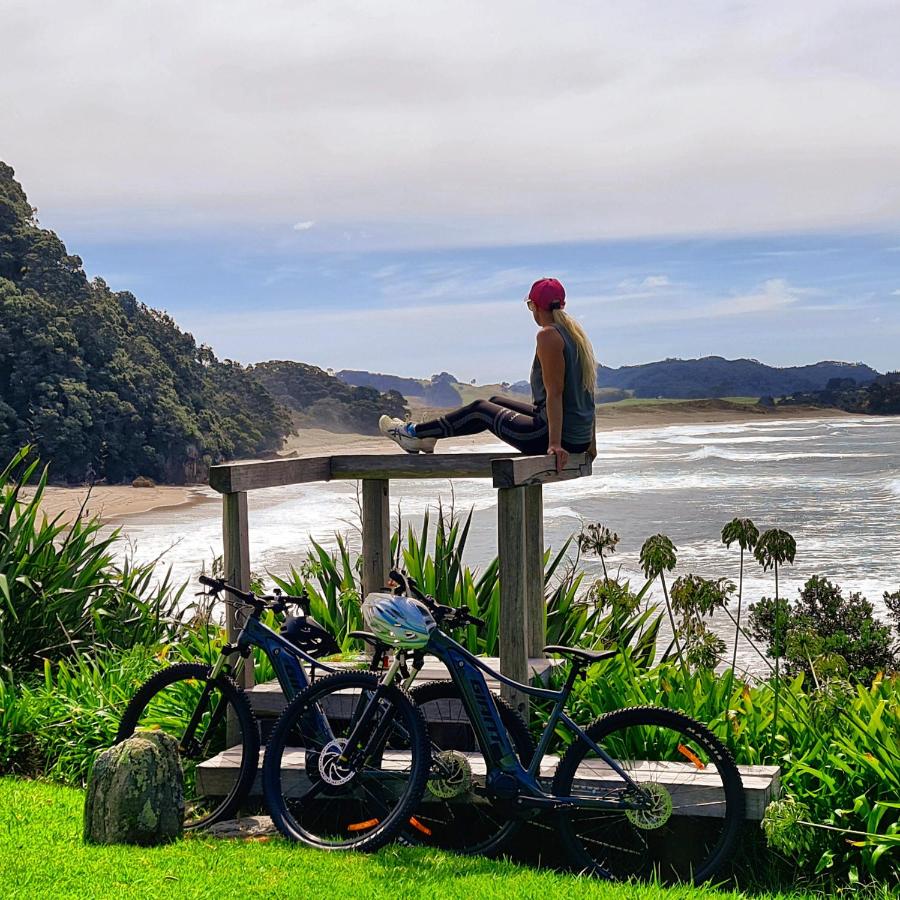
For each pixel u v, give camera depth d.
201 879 4.21
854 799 4.70
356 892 4.07
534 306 5.77
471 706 4.77
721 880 4.59
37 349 98.88
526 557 6.35
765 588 24.70
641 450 119.19
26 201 126.06
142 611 8.21
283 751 5.19
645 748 5.14
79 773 6.07
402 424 6.19
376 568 6.61
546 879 4.33
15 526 7.76
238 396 155.00
